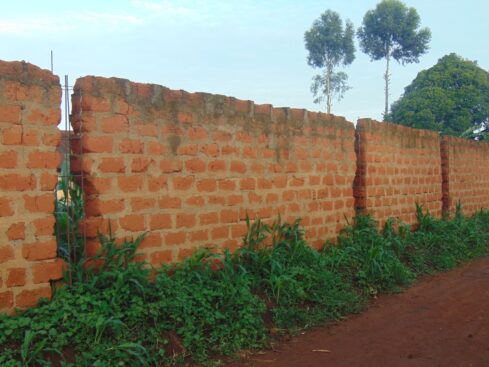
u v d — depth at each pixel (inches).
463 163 534.9
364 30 1097.4
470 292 312.2
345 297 271.4
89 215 205.2
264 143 279.1
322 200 322.3
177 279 221.6
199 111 242.2
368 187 373.1
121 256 209.3
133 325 191.9
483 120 945.5
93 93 204.5
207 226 245.9
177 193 232.4
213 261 246.4
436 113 927.7
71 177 206.5
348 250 320.5
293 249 284.8
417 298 298.4
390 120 1024.9
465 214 539.2
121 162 212.1
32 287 181.8
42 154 184.9
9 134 177.6
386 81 1109.1
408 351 213.2
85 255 203.5
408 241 388.8
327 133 326.3
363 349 215.2
